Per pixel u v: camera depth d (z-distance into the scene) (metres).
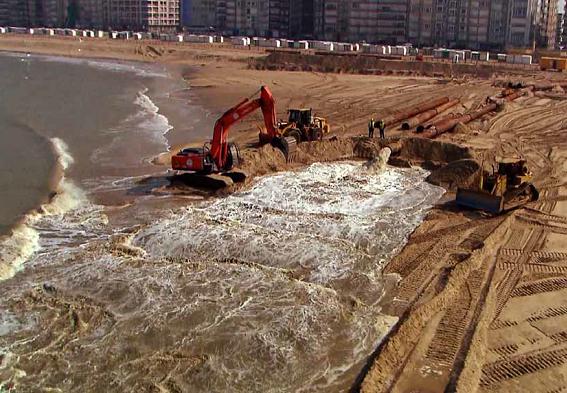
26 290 19.95
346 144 37.72
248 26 180.00
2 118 49.75
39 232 25.09
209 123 49.38
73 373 15.80
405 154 36.97
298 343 17.27
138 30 198.75
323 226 25.61
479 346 16.91
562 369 16.16
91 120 49.94
